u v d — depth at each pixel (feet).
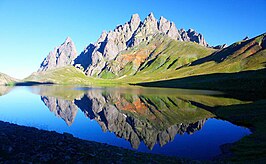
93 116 278.46
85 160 81.61
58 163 76.18
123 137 176.24
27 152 82.64
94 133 189.47
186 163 94.58
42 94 585.63
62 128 206.28
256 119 199.82
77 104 388.78
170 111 297.53
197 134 179.22
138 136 179.73
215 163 98.58
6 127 123.85
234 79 559.38
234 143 142.31
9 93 622.13
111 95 538.06
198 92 512.22
